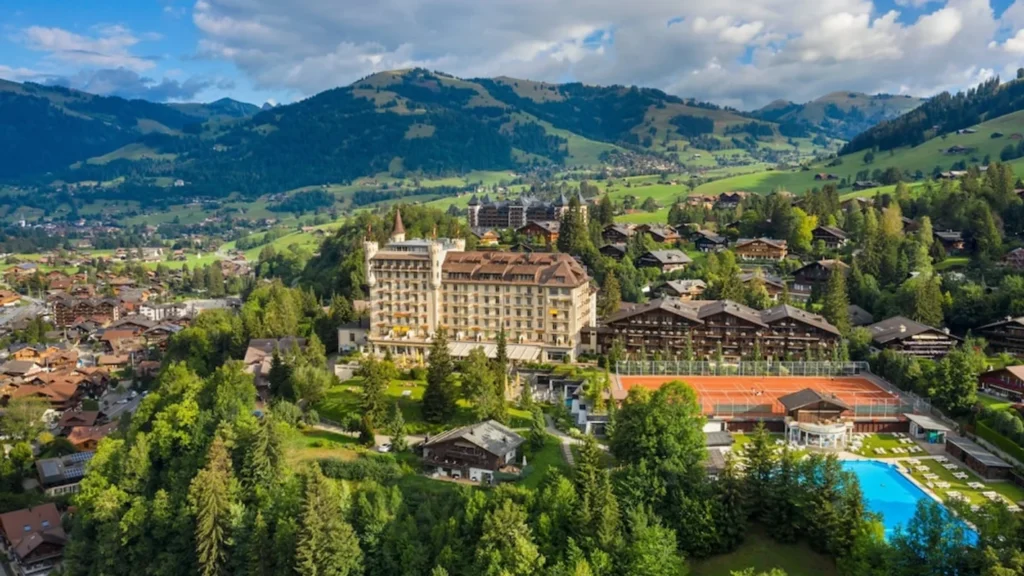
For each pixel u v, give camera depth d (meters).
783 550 116.62
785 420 168.25
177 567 133.12
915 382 182.25
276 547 123.94
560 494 120.94
